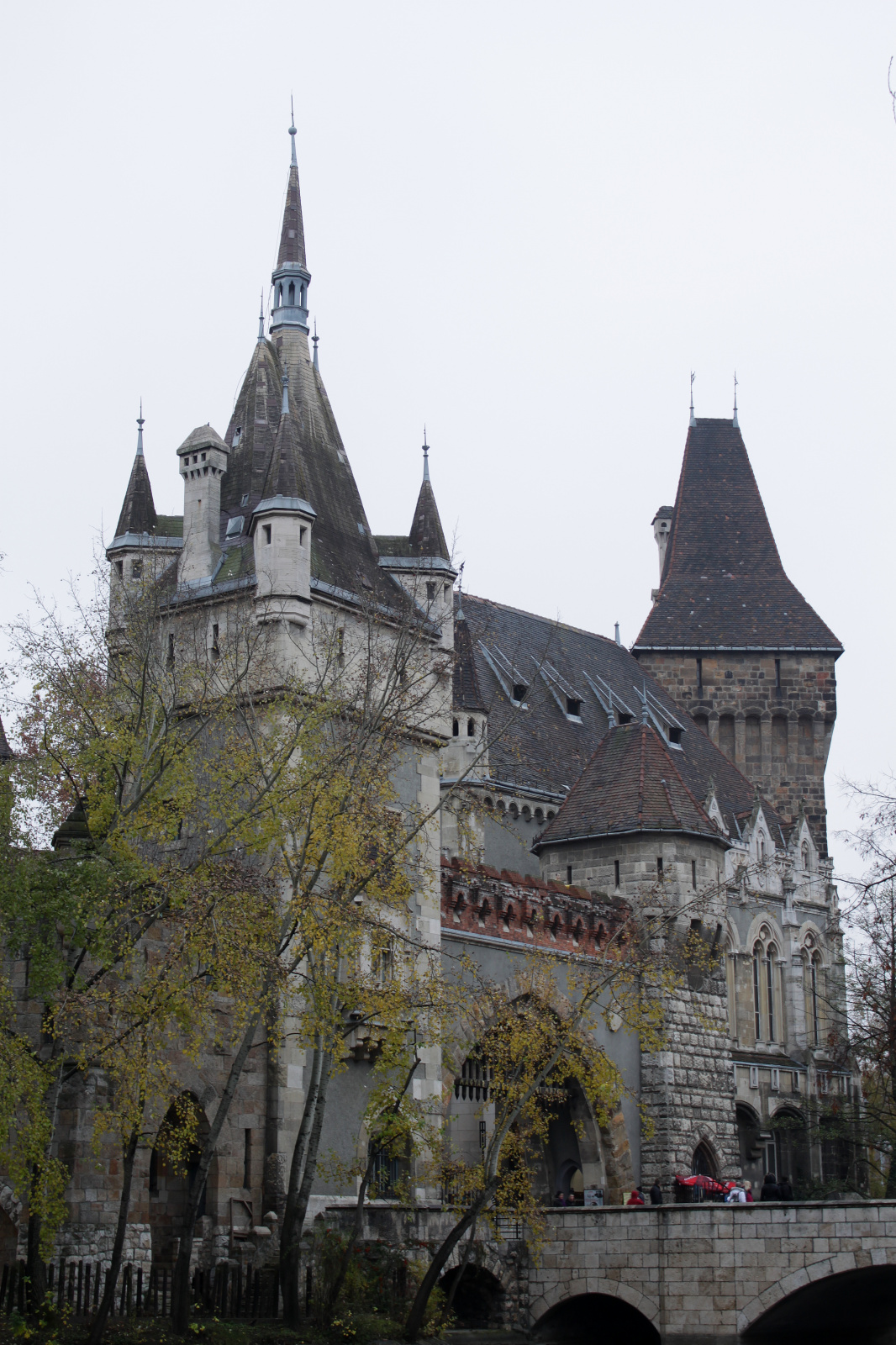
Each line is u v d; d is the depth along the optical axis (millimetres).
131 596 61281
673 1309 59688
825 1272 57719
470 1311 62219
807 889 98625
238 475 68562
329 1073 51469
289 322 72625
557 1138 75188
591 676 102938
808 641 111750
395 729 55375
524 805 86750
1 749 59344
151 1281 48219
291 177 74625
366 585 64375
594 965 64875
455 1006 55656
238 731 57938
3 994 44719
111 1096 47812
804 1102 90500
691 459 119625
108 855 47656
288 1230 50156
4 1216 49281
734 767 106812
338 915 48750
